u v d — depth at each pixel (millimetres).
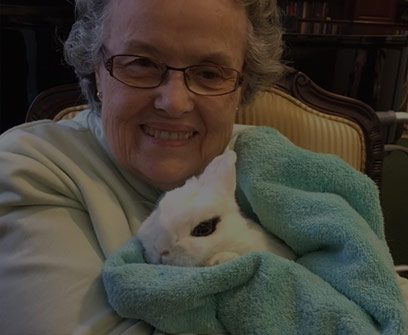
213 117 658
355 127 1072
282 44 831
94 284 543
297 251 597
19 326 515
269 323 479
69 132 713
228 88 661
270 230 606
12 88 1726
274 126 1043
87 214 630
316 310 474
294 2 3453
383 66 2115
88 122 760
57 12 1634
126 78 625
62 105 983
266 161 638
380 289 493
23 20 1633
